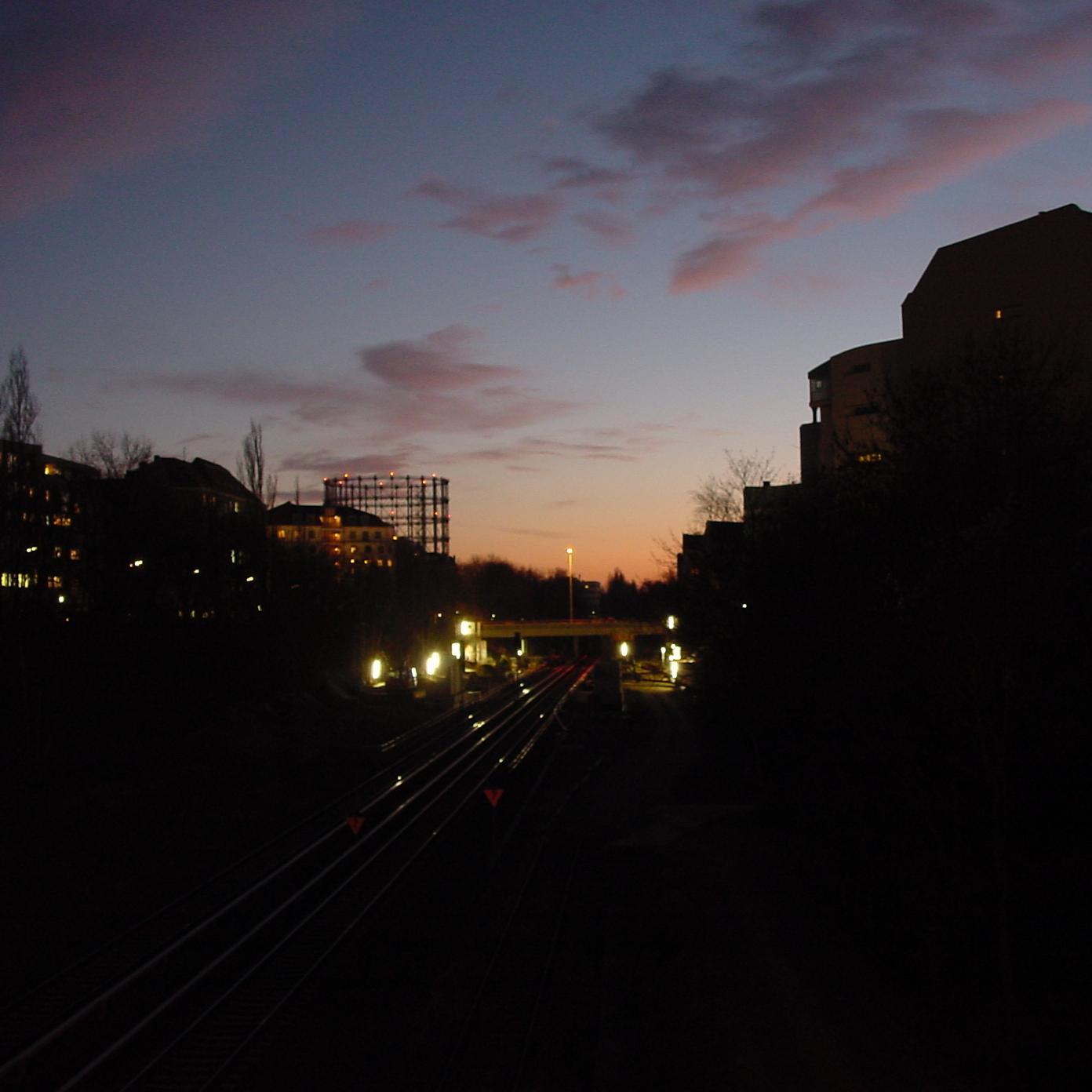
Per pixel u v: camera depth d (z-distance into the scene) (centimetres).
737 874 2236
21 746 3406
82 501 4122
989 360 1359
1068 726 1156
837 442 1566
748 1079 1162
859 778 1577
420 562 10444
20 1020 1451
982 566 1098
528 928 2012
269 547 5331
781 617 2289
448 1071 1316
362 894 2228
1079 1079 1058
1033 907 1315
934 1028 1262
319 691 6462
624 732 5309
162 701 4172
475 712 7006
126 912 2078
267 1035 1432
